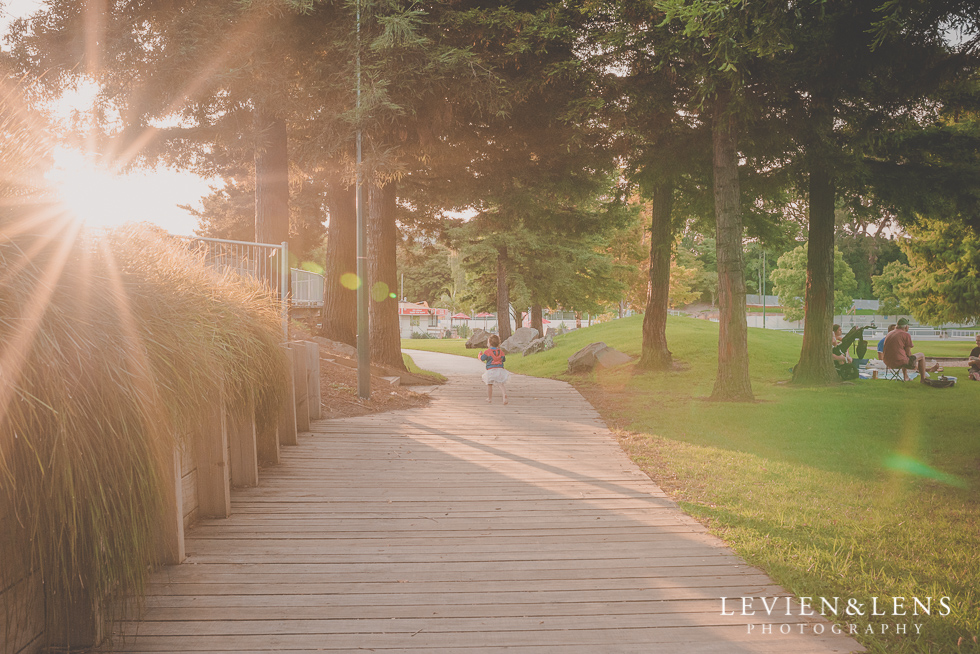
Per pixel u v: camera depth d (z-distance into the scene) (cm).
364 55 1056
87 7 1111
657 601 343
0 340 229
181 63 1052
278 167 1420
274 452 649
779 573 373
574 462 684
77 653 279
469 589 358
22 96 291
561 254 3170
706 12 560
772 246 1791
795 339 2497
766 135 1247
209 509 484
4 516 248
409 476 618
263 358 568
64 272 276
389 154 1070
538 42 1098
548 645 294
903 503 517
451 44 1120
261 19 1038
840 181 1290
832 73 965
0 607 246
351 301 1711
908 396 1180
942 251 2505
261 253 812
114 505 273
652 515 502
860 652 288
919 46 749
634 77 1168
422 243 2886
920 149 1262
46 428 250
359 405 1011
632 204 2508
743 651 289
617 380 1566
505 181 1609
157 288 365
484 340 3581
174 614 321
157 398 312
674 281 3922
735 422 923
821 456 697
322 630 307
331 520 482
